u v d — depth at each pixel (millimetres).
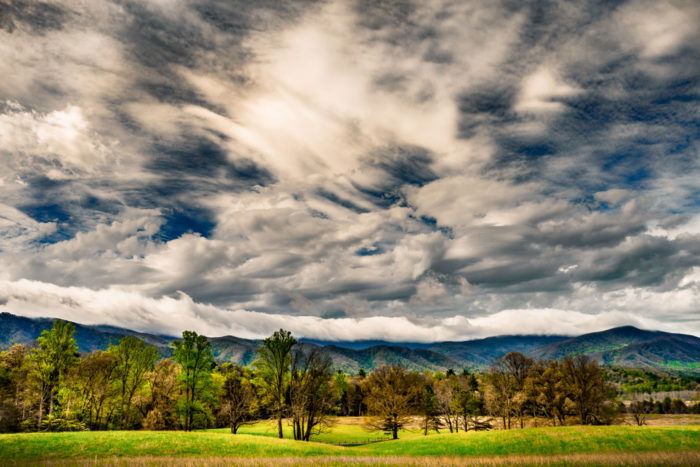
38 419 52531
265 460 25984
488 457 28453
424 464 24531
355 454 39312
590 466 22031
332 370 55344
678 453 27078
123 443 36750
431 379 129500
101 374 54188
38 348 51156
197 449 36500
